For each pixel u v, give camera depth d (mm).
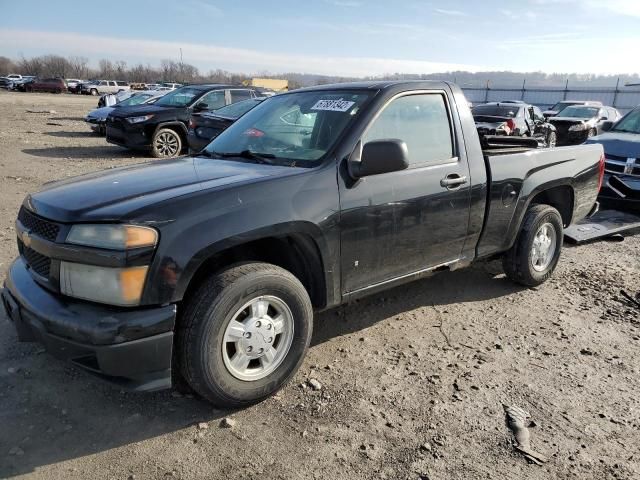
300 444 2727
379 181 3404
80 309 2609
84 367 2670
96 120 17016
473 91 48000
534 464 2619
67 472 2496
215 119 10547
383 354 3676
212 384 2807
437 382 3326
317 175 3160
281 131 3791
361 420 2928
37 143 15016
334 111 3615
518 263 4684
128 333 2543
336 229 3203
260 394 3004
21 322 2828
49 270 2756
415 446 2727
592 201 5324
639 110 8734
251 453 2654
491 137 5270
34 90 59344
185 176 3186
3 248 5391
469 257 4199
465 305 4547
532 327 4156
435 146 3822
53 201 2891
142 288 2578
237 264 2936
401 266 3684
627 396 3236
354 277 3424
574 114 19812
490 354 3707
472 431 2855
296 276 3387
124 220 2570
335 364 3525
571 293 4883
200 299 2748
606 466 2619
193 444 2709
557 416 3010
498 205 4227
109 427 2822
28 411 2922
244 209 2838
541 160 4609
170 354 2670
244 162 3564
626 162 7328
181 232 2650
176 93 13805
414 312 4383
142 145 12641
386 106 3574
